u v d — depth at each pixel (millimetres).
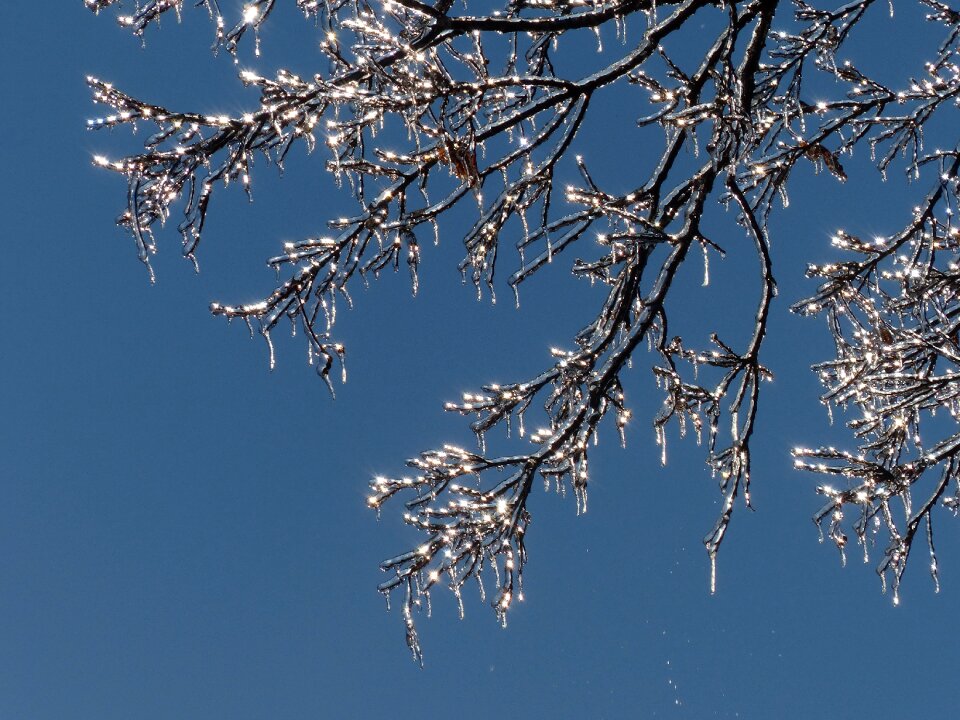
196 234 4574
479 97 5055
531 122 6270
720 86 5074
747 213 5844
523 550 5711
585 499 5797
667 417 6188
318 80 4555
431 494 5707
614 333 6137
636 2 5328
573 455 5797
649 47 5488
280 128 4484
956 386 7766
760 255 6113
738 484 6285
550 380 6023
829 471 7211
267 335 5410
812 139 7684
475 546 5660
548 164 5867
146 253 4469
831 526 7305
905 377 7688
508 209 5879
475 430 5973
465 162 4988
